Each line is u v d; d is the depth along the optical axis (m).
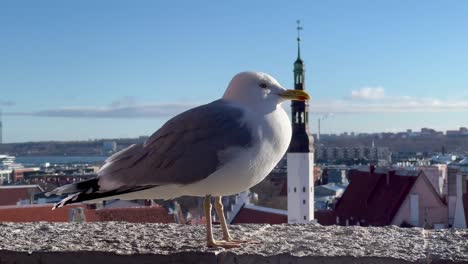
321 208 65.25
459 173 34.22
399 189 37.16
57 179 63.56
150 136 4.43
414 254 3.94
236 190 4.33
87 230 5.03
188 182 4.20
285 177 76.94
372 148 176.12
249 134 4.21
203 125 4.22
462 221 33.12
